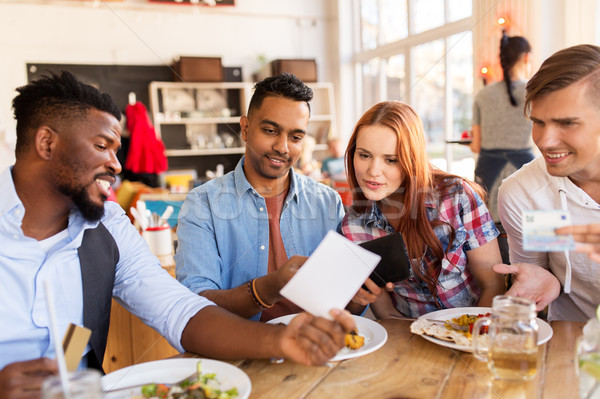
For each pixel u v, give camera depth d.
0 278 0.76
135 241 0.96
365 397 0.61
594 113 0.74
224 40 3.08
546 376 0.65
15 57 2.41
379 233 0.94
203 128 2.76
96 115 0.75
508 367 0.62
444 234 0.94
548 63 0.77
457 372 0.67
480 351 0.68
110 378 0.68
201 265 1.01
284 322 0.86
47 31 2.95
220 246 1.03
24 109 0.74
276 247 1.03
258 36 2.87
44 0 2.82
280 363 0.72
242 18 3.04
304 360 0.65
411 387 0.64
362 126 0.89
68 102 0.73
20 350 0.78
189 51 3.24
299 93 0.98
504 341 0.62
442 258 0.95
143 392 0.63
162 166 2.73
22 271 0.77
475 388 0.63
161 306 0.86
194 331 0.79
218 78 2.82
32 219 0.78
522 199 0.96
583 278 0.95
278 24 2.58
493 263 0.98
